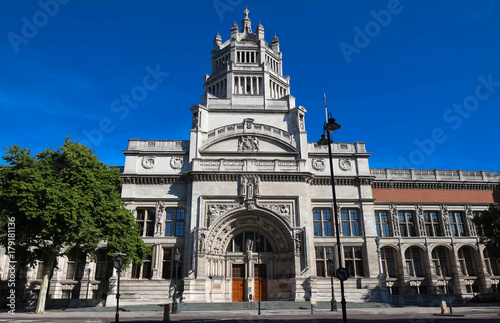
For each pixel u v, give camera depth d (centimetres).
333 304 3453
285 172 4538
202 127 4981
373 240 4591
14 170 3269
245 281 4450
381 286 4266
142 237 4453
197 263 4159
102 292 4347
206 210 4447
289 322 2331
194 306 3709
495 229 3947
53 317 2856
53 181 3222
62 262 4469
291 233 4338
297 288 4106
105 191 3678
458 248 4894
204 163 4625
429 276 4712
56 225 3102
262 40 6166
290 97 5375
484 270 4816
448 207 5109
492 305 3950
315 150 4994
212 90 5978
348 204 4756
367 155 4944
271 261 4516
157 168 4762
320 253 4562
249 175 4547
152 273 4325
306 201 4512
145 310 3691
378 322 2238
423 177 5212
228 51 6172
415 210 5034
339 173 4866
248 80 5800
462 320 2306
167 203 4628
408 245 4800
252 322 2359
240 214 4478
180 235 4534
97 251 4478
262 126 4944
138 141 4916
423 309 3503
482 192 5253
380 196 5025
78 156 3566
